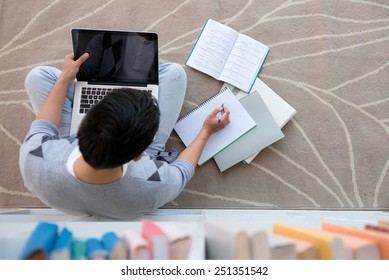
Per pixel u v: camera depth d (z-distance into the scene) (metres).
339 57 1.39
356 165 1.34
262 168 1.32
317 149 1.34
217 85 1.36
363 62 1.39
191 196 1.30
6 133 1.31
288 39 1.39
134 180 0.83
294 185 1.32
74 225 0.65
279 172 1.33
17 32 1.36
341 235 0.56
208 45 1.36
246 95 1.32
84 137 0.66
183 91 1.20
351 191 1.32
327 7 1.41
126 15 1.39
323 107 1.36
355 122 1.36
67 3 1.39
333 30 1.40
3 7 1.37
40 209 1.21
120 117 0.65
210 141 1.27
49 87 1.11
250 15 1.40
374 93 1.38
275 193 1.32
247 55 1.36
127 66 1.11
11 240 0.57
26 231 0.62
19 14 1.37
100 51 1.09
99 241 0.58
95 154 0.65
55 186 0.80
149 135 0.71
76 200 0.84
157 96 1.14
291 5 1.41
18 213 1.11
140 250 0.50
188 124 1.30
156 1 1.40
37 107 1.13
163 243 0.51
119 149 0.66
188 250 0.54
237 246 0.48
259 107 1.30
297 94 1.37
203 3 1.40
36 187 0.84
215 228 0.54
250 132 1.29
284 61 1.38
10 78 1.33
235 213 1.18
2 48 1.35
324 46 1.39
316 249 0.51
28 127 1.32
